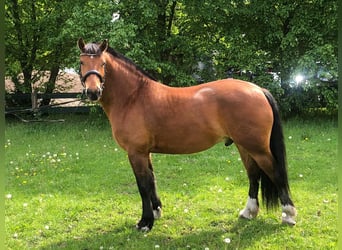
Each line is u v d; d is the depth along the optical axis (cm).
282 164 371
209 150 714
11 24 1086
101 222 412
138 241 365
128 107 375
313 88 967
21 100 1136
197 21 1043
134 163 379
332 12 951
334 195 469
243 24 1045
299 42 1021
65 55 1116
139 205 459
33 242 371
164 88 387
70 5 966
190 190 503
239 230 380
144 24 967
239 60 970
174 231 386
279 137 372
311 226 384
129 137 374
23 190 511
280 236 364
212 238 368
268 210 402
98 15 863
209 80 1045
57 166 618
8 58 1121
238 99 359
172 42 989
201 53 1004
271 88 970
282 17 1006
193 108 367
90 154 690
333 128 888
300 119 1020
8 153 700
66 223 411
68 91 1252
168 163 634
